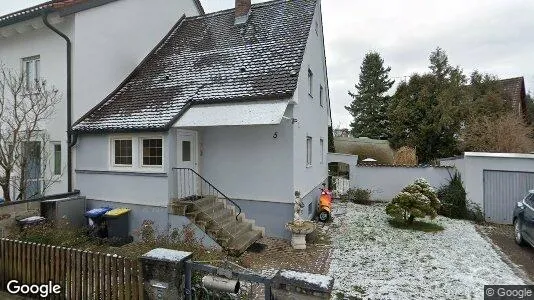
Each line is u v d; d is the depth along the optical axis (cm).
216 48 1319
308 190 1292
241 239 938
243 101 978
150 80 1270
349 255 901
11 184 1212
